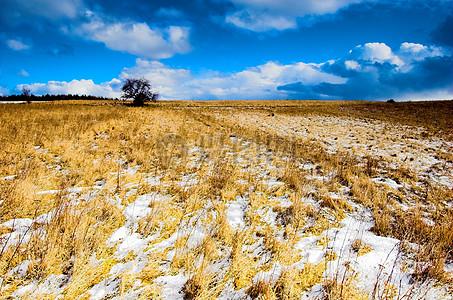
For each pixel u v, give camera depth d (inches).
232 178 295.7
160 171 335.0
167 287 141.9
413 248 168.6
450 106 1882.4
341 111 1843.0
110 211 214.8
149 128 625.6
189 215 217.6
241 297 134.0
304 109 1975.9
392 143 653.9
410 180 335.6
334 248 170.4
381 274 144.9
